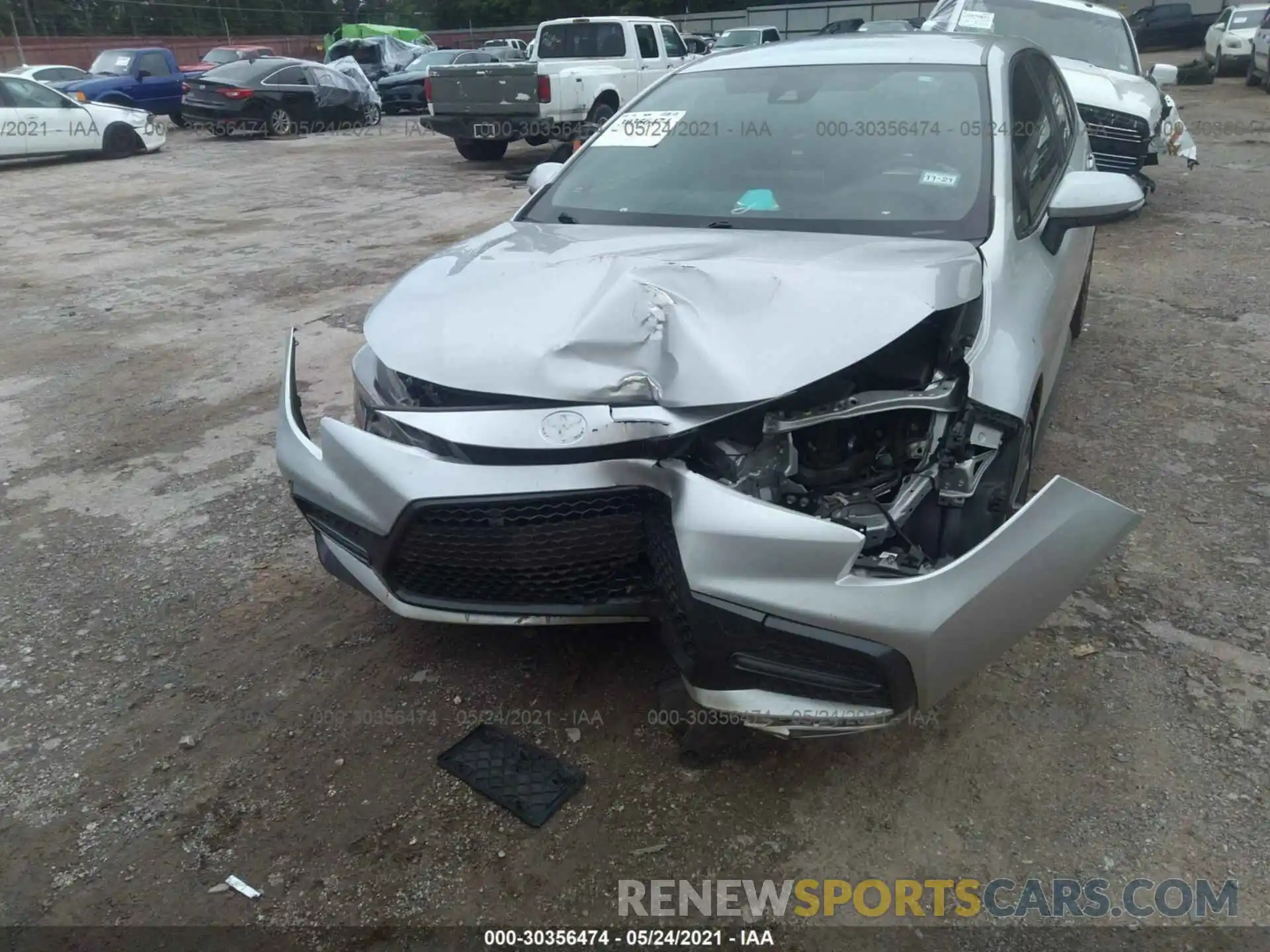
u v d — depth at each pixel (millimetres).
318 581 3627
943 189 3244
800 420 2338
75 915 2309
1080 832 2418
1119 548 3572
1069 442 4398
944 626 2205
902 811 2504
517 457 2393
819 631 2195
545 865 2395
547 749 2748
